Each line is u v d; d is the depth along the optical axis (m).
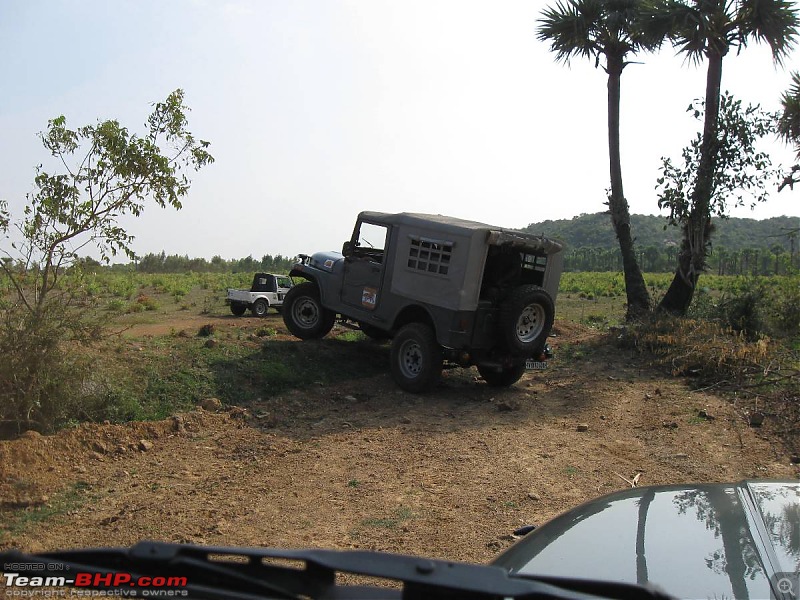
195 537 5.21
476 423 9.17
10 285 7.60
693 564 2.24
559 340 15.64
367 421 9.11
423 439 8.28
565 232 165.12
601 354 13.88
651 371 12.53
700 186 15.16
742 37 15.44
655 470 7.32
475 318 10.38
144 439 7.59
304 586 1.93
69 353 7.71
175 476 6.69
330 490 6.46
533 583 1.74
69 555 2.04
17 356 7.12
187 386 9.23
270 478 6.75
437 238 10.54
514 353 10.59
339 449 7.77
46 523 5.41
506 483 6.76
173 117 7.97
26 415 7.11
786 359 11.62
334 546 5.16
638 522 2.66
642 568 2.25
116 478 6.53
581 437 8.60
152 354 10.12
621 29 15.95
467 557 5.00
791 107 14.41
